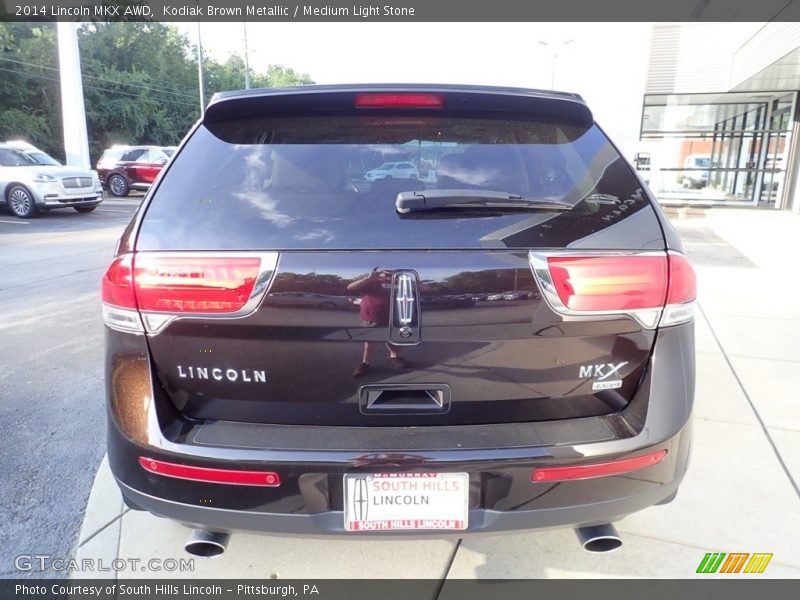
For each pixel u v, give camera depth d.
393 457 1.63
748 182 16.52
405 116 2.00
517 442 1.67
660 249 1.74
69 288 6.86
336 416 1.71
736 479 2.78
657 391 1.75
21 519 2.57
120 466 1.77
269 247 1.64
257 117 2.01
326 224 1.68
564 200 1.78
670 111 16.33
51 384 4.01
